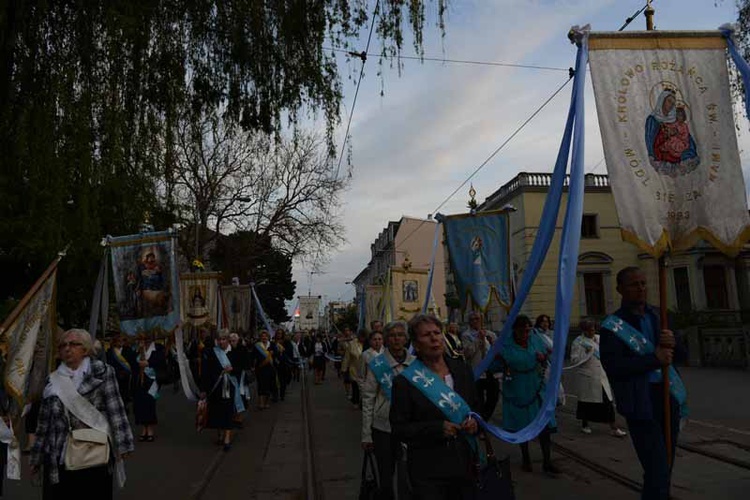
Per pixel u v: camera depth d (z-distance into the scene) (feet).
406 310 48.75
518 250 95.61
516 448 27.14
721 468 21.85
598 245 95.50
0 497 20.52
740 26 37.19
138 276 33.99
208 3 23.94
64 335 14.34
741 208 14.11
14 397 17.37
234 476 24.08
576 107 13.99
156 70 23.57
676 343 13.97
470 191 33.78
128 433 14.34
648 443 13.14
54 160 20.08
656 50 14.69
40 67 20.74
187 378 30.25
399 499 11.89
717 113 14.53
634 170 14.11
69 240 20.57
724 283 88.53
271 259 104.58
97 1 21.03
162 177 24.72
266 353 47.88
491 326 92.89
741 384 47.26
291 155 62.95
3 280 54.54
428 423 10.68
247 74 25.39
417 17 24.26
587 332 30.71
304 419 40.45
